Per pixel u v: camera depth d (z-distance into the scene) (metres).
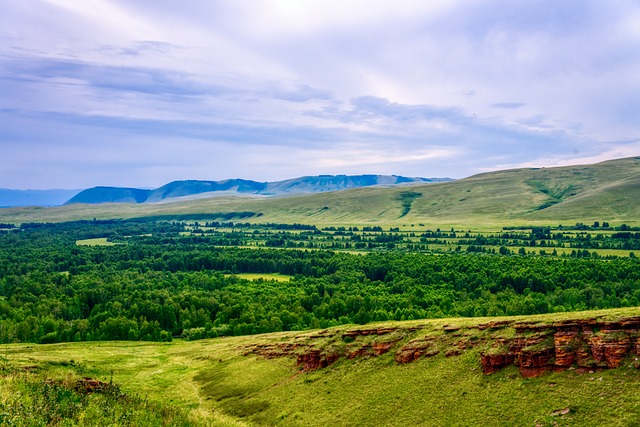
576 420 47.78
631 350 52.66
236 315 155.75
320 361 79.12
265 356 91.69
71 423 35.59
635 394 47.75
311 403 68.25
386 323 86.25
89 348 115.44
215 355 102.75
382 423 58.47
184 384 86.50
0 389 39.62
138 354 110.75
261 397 74.75
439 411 57.06
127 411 42.75
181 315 155.50
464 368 63.44
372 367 72.81
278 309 156.88
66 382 49.12
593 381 52.06
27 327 133.00
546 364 57.12
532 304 143.25
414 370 67.56
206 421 48.75
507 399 54.91
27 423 33.31
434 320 83.62
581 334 57.66
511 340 62.38
